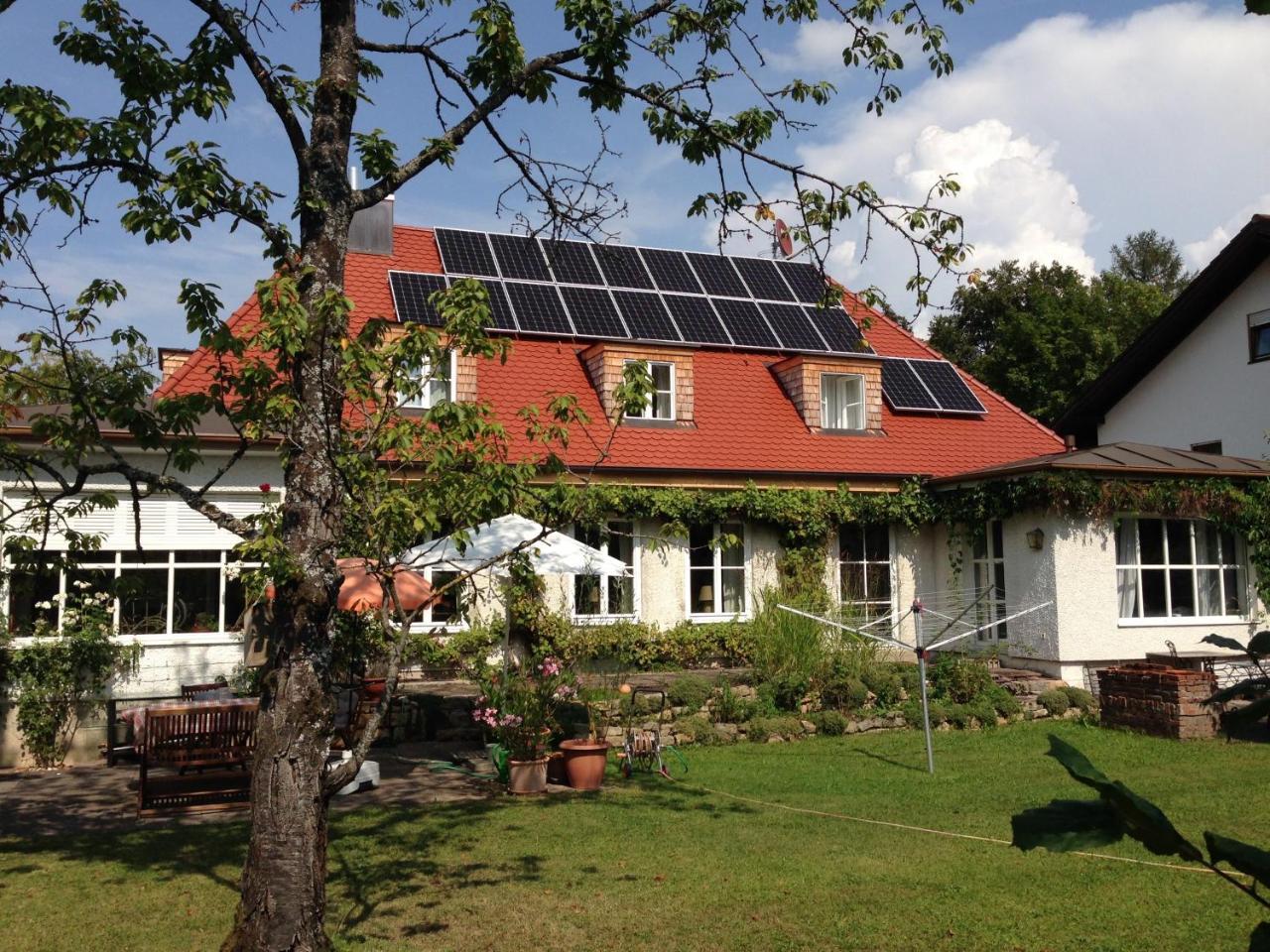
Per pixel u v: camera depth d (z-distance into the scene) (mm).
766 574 19078
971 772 11398
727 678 14922
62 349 6051
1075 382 38500
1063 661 16547
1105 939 6023
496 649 16203
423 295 19281
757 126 7941
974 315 43781
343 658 11000
